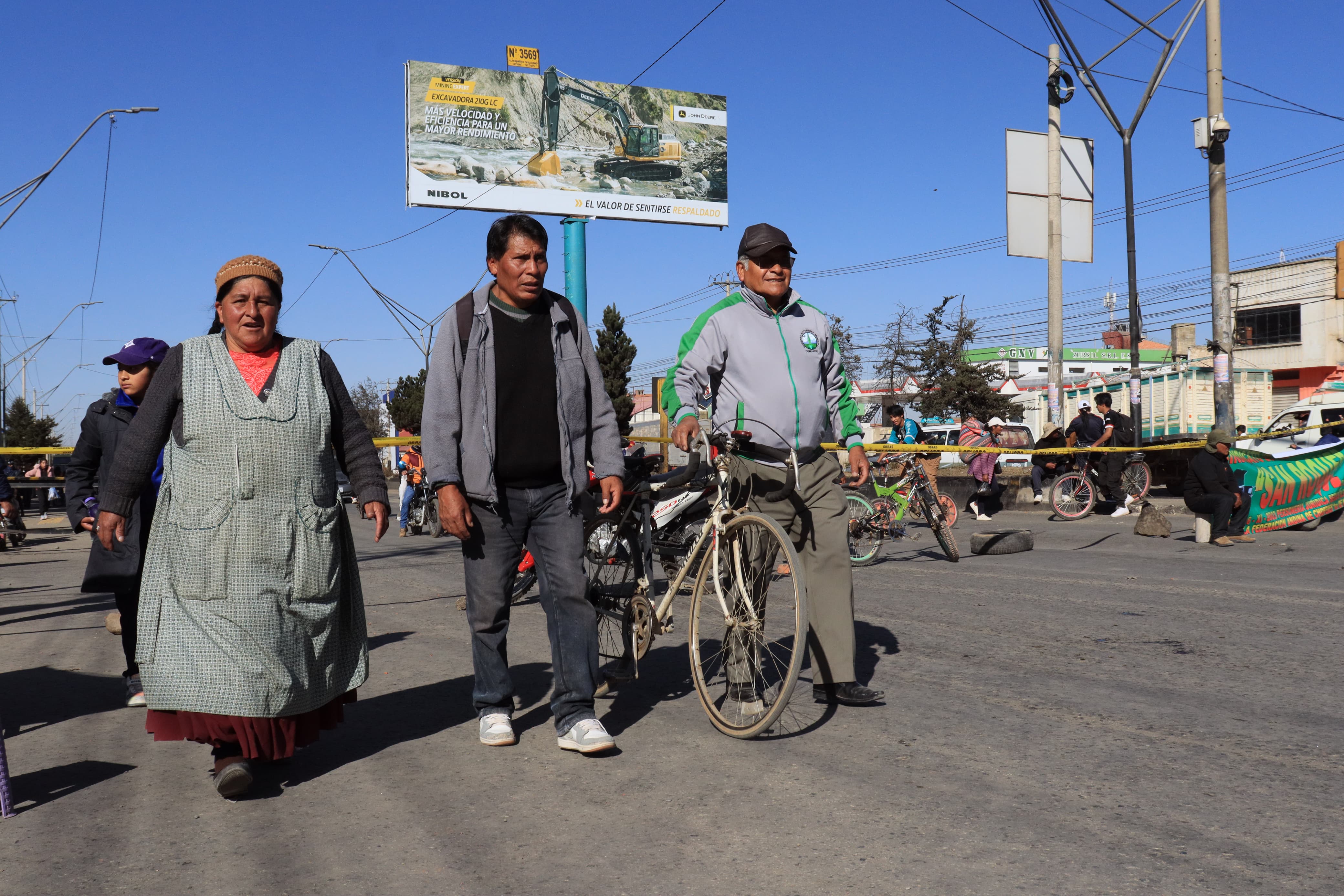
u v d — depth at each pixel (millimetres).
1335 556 9023
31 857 2791
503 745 3760
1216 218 13711
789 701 3898
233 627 3164
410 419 53688
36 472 18047
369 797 3229
